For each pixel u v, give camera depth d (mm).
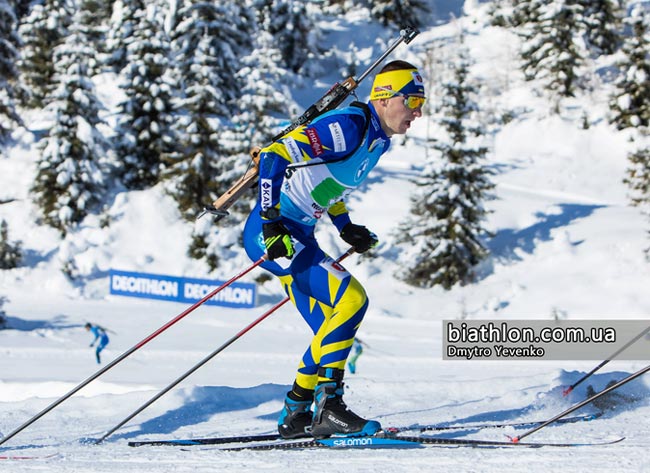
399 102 5805
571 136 72250
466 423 7172
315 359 6160
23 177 62969
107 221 57219
